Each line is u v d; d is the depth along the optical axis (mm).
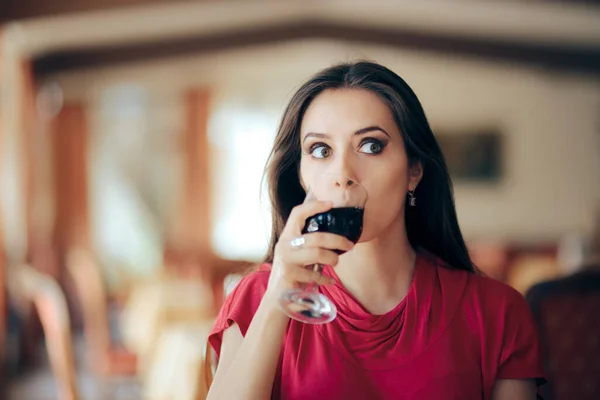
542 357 1184
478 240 9836
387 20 7691
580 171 9820
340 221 999
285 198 1278
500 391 1156
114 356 4340
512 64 8195
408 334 1120
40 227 8266
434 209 1308
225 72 9320
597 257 3752
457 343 1135
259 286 1203
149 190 9172
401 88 1161
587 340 1887
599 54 7895
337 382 1092
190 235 9070
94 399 4672
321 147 1157
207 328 3254
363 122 1120
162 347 3279
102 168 9086
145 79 9078
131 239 9086
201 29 7711
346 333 1119
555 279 1958
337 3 7316
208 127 9188
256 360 1022
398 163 1142
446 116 9922
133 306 4742
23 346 6289
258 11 7371
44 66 7742
